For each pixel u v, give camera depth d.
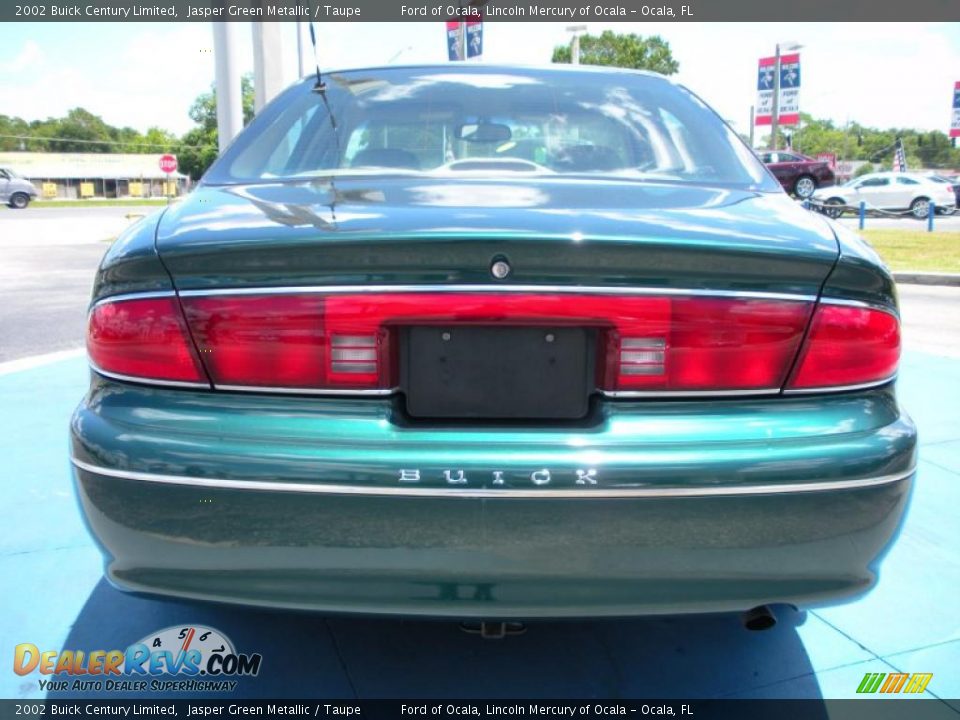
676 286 1.54
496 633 1.70
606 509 1.47
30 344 6.39
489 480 1.47
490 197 1.88
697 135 2.48
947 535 2.85
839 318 1.59
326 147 2.40
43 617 2.30
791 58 29.83
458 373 1.58
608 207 1.80
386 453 1.49
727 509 1.49
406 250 1.51
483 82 2.67
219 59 7.96
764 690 2.02
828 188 25.92
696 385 1.56
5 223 26.00
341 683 2.03
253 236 1.55
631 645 2.20
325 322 1.53
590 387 1.59
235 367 1.55
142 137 102.88
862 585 1.61
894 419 1.63
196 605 1.60
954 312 8.16
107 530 1.57
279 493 1.48
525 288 1.52
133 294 1.59
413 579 1.50
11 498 3.13
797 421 1.56
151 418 1.56
